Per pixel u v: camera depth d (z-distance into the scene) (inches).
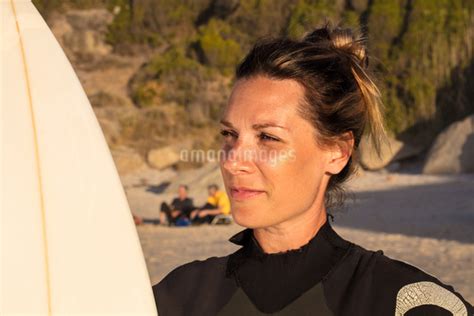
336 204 68.7
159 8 1446.9
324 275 63.6
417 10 1211.9
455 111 1140.5
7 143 55.6
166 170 1131.9
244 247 68.2
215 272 67.7
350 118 63.4
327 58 62.6
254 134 61.6
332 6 1302.9
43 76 58.1
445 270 370.9
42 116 56.9
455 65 1170.0
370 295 61.7
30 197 54.9
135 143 1231.5
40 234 54.4
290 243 64.3
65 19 1485.0
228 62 1344.7
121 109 1290.6
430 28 1194.6
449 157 939.3
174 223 602.5
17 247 53.7
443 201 716.0
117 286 54.9
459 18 1194.6
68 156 56.5
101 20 1473.9
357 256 64.8
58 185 55.6
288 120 60.9
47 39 59.4
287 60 61.7
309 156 62.2
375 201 729.0
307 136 61.9
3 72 57.4
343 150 64.3
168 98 1305.4
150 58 1421.0
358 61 64.2
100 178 56.7
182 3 1456.7
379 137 65.4
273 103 61.1
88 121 57.9
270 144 61.1
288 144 61.0
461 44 1181.1
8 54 58.1
